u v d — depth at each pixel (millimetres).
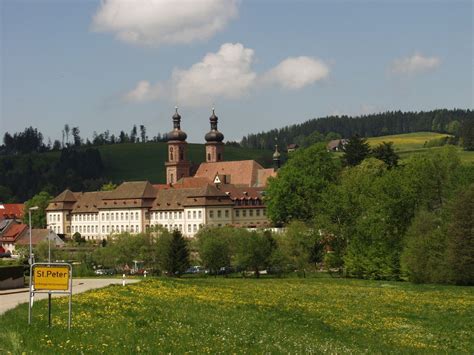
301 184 162625
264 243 122500
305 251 123500
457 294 79688
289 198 163250
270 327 43375
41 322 35469
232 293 66688
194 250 143500
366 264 109188
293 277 122062
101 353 28531
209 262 130000
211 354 30922
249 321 45281
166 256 127250
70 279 33969
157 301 51281
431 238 101375
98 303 45875
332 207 122062
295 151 174750
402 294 77812
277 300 62844
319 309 58438
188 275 134250
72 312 40250
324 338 42625
